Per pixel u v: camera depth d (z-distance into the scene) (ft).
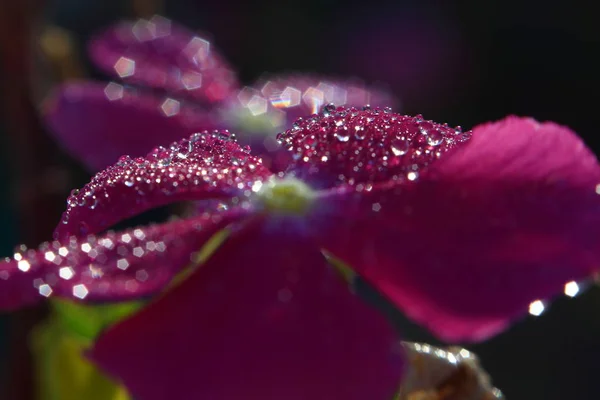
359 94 0.72
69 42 0.66
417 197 0.45
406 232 0.45
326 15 2.08
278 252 0.45
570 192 0.44
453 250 0.44
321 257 0.45
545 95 2.02
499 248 0.43
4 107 0.66
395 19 2.09
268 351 0.41
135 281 0.44
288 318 0.42
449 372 0.48
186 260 0.45
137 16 0.75
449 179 0.45
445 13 2.09
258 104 0.68
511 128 0.46
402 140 0.47
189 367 0.41
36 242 0.63
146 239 0.45
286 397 0.41
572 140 0.45
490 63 2.06
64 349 0.57
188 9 1.96
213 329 0.42
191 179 0.47
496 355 1.35
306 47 2.05
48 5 0.68
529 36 2.06
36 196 0.63
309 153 0.48
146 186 0.47
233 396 0.41
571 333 1.38
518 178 0.45
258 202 0.47
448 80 2.05
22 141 0.63
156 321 0.42
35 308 0.61
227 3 1.99
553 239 0.43
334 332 0.42
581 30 2.05
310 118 0.51
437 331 0.42
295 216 0.46
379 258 0.44
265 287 0.43
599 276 0.44
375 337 0.42
